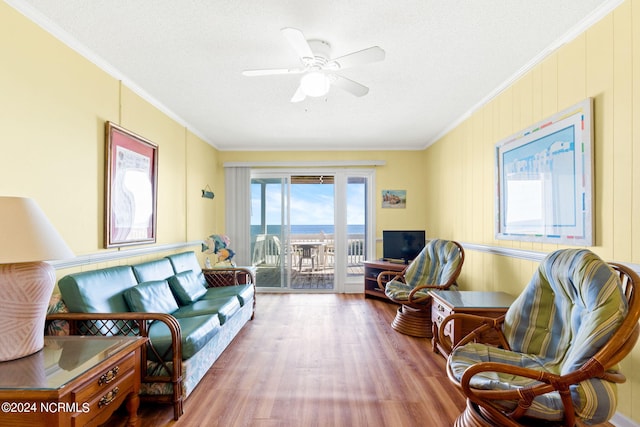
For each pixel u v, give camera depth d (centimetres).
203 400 208
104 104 249
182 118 379
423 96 313
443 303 263
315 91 221
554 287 170
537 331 176
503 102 290
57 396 115
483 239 330
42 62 194
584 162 197
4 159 173
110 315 186
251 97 315
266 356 274
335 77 233
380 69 256
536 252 243
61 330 187
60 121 208
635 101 168
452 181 409
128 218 275
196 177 434
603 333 124
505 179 285
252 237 536
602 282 136
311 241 706
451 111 356
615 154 179
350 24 196
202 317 242
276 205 532
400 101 326
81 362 137
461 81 278
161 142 339
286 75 267
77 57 221
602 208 188
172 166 364
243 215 520
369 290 487
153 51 230
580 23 195
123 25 199
